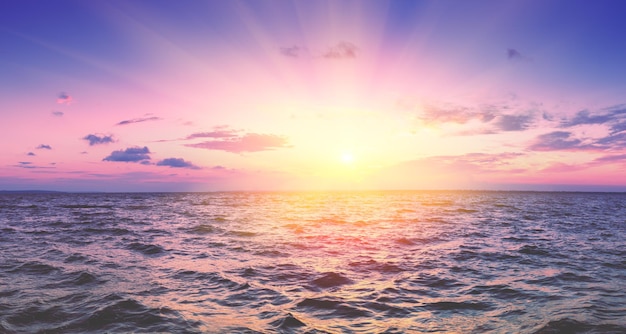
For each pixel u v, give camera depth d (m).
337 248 18.16
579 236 23.00
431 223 31.06
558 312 8.70
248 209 52.69
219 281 11.76
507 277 12.43
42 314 8.43
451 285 11.40
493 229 26.75
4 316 8.19
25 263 14.13
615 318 8.23
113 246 18.47
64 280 11.66
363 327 7.85
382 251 17.36
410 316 8.58
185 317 8.36
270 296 10.16
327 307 9.20
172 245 18.88
